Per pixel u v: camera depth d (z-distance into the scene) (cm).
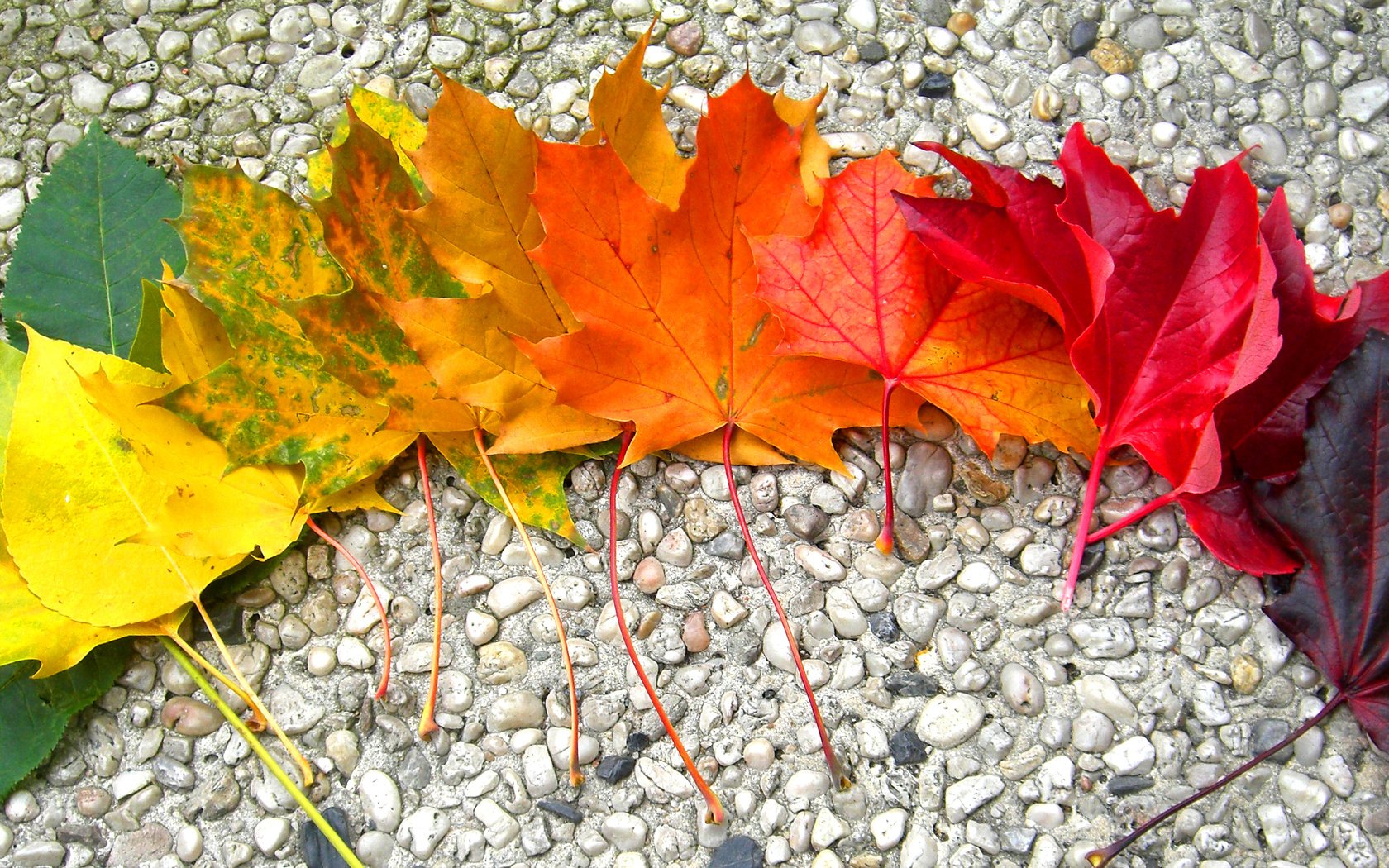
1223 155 79
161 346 76
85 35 84
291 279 75
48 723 75
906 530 76
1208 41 81
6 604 73
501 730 75
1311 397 72
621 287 72
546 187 70
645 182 74
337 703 76
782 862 74
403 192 73
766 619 76
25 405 73
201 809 75
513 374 74
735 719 75
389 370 74
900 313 73
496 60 82
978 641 75
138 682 76
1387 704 72
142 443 74
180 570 74
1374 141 79
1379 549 71
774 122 72
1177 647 75
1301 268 72
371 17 83
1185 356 72
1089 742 74
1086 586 75
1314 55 80
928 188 74
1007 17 81
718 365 74
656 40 82
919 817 74
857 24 81
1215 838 73
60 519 73
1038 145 80
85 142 80
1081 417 74
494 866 74
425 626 77
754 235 73
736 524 77
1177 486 72
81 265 79
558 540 77
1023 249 73
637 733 75
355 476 75
